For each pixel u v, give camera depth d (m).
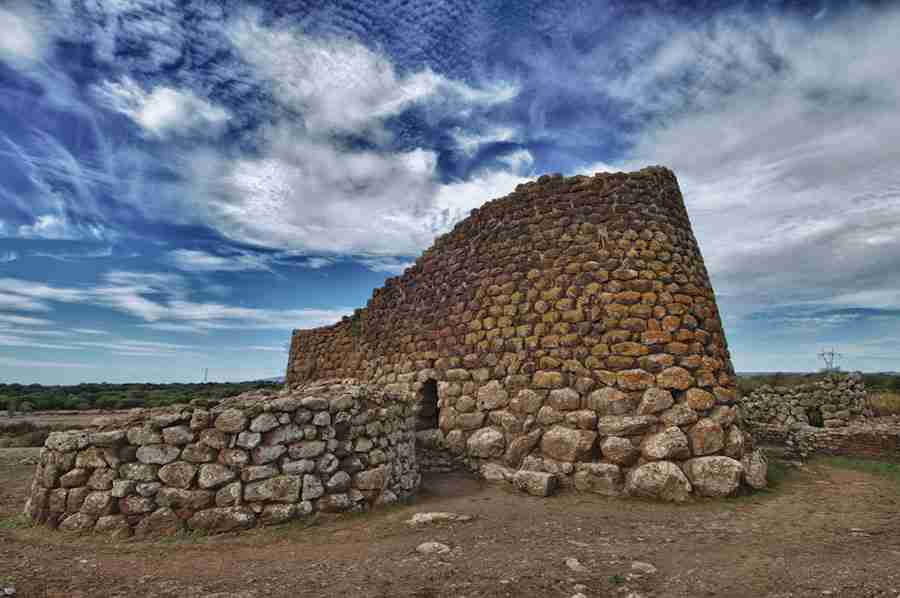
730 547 6.11
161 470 7.11
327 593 4.73
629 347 10.28
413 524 7.28
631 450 9.40
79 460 7.18
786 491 9.39
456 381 12.41
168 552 6.16
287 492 7.38
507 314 11.98
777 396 20.02
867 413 18.97
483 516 7.80
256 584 5.00
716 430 9.32
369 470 8.25
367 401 8.77
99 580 5.16
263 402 7.76
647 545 6.22
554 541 6.42
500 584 4.88
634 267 10.91
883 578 4.88
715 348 10.58
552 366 10.88
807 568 5.27
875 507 8.20
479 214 13.73
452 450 11.75
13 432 24.47
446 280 13.90
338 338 19.27
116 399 46.09
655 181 11.88
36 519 7.16
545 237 12.09
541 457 10.23
